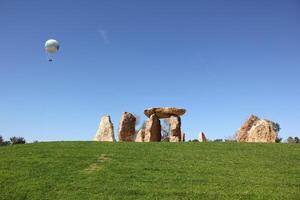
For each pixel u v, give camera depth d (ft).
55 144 123.34
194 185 82.89
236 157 107.96
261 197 75.72
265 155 110.73
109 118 154.51
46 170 92.02
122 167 95.40
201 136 186.09
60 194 77.51
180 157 106.73
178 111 173.68
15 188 80.33
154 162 100.58
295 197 76.48
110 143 126.31
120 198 75.46
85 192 78.54
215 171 93.45
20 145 122.42
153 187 81.35
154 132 165.78
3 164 96.68
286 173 93.30
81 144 123.54
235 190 79.97
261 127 146.72
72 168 93.97
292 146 124.16
